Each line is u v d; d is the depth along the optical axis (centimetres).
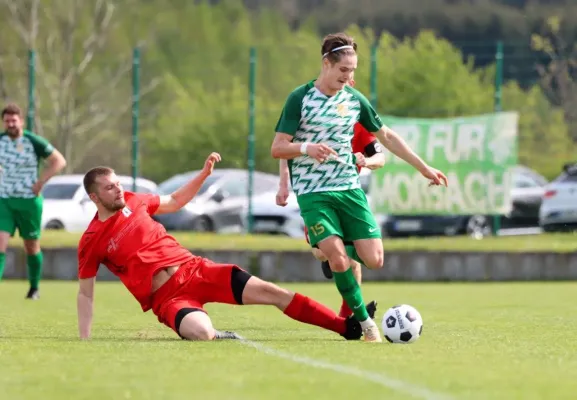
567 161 6506
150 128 7606
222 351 1752
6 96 9556
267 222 6247
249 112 5284
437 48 9056
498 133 5056
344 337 2039
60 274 4672
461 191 5056
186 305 1970
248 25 13100
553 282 4662
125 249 1983
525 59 5769
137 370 1507
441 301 3394
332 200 2002
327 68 2008
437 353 1745
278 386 1349
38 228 3334
